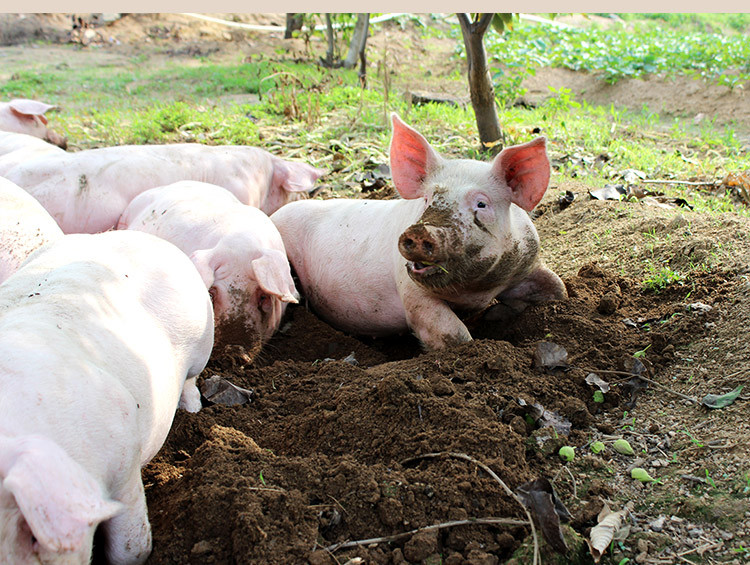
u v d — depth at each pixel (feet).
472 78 9.05
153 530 3.87
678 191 7.68
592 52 15.99
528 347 5.16
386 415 4.40
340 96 12.03
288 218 7.01
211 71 15.75
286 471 4.07
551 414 4.53
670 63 14.89
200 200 6.35
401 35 19.19
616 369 4.94
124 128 10.78
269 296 5.85
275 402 4.88
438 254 4.91
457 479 4.00
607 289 5.89
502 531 3.84
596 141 9.94
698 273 5.64
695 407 4.53
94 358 3.56
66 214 6.88
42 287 3.86
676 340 5.08
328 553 3.68
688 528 3.83
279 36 20.11
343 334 6.24
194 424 4.61
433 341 5.67
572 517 3.91
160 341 4.03
